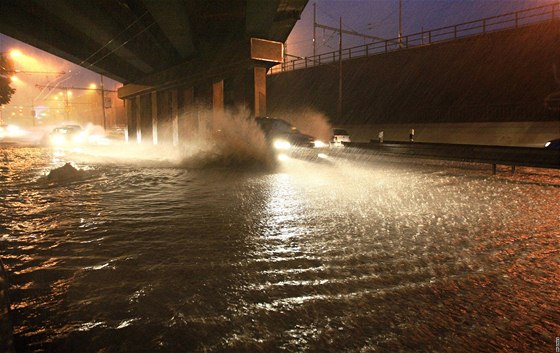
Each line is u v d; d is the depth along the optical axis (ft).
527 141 89.97
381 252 16.19
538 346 9.37
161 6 48.14
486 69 106.01
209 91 71.61
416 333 9.94
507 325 10.36
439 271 14.11
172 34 60.90
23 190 32.68
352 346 9.34
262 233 19.12
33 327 10.20
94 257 15.65
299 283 13.04
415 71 123.34
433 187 32.68
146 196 29.58
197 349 9.17
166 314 10.89
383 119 132.57
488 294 12.23
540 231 19.20
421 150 48.26
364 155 58.59
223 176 41.01
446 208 24.50
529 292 12.38
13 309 11.18
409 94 124.88
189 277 13.56
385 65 132.16
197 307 11.31
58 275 13.73
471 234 18.71
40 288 12.62
